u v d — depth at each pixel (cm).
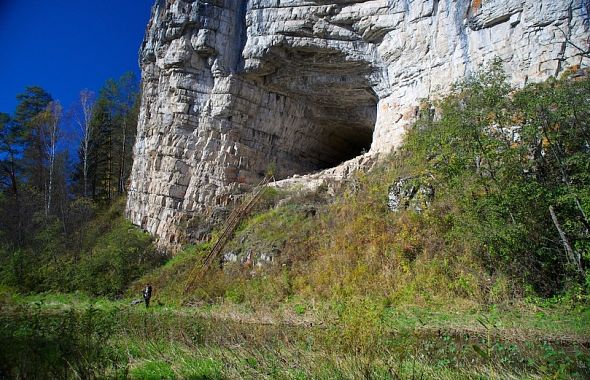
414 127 1455
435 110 1555
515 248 961
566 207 955
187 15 2064
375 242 1257
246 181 2098
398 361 507
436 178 1209
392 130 1798
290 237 1494
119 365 538
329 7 1886
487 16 1500
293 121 2270
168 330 819
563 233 905
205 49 2058
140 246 1955
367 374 446
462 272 1037
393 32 1802
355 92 2084
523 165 1028
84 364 457
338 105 2209
